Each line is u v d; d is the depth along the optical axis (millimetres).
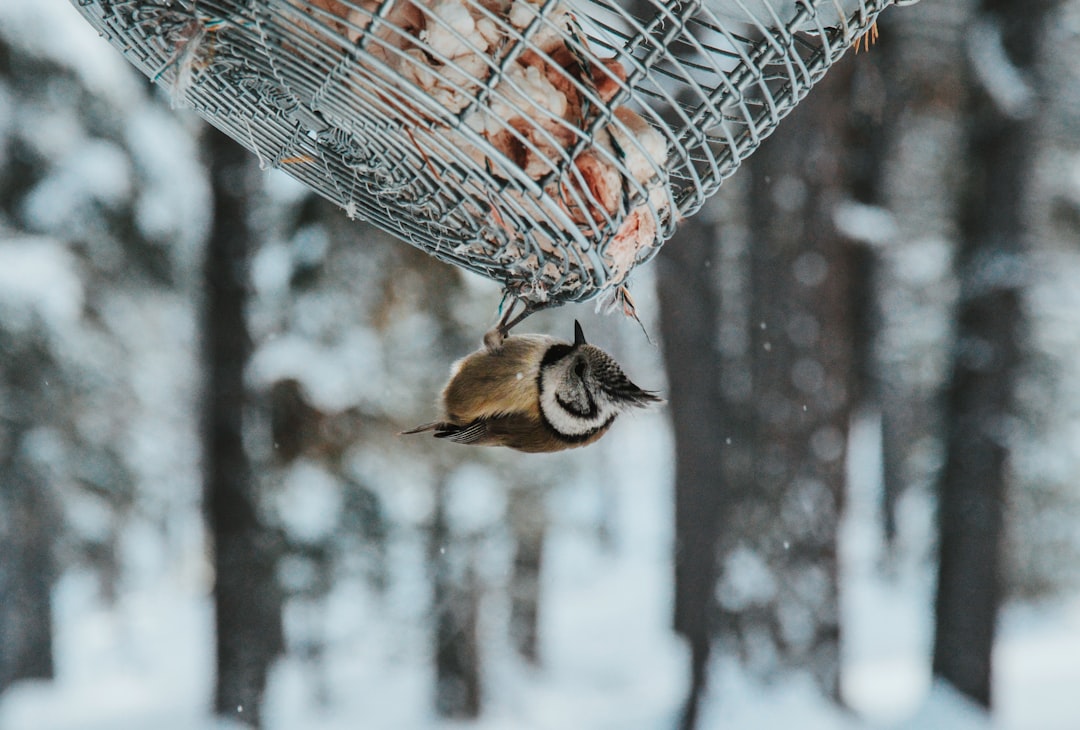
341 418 13094
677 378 16250
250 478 12922
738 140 3893
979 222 16750
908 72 17609
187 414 23312
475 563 17766
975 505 16875
